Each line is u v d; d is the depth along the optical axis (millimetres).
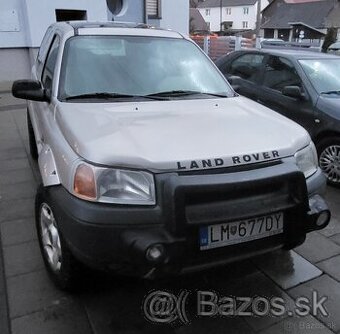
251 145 2510
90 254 2256
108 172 2268
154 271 2248
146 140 2422
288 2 74312
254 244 2420
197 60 3748
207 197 2258
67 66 3277
